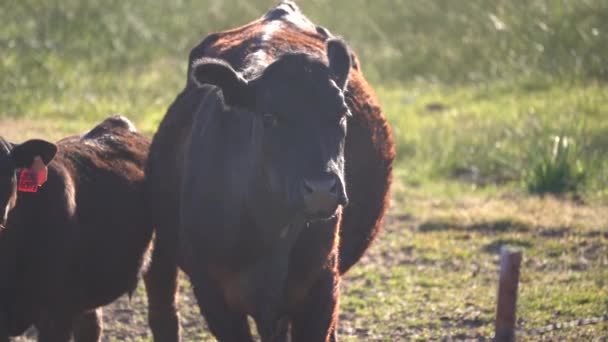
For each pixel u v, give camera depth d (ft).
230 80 62.75
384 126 82.28
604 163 135.54
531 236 114.32
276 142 61.46
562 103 167.53
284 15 84.28
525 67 189.26
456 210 123.13
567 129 146.61
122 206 81.66
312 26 85.51
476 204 126.11
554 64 187.83
